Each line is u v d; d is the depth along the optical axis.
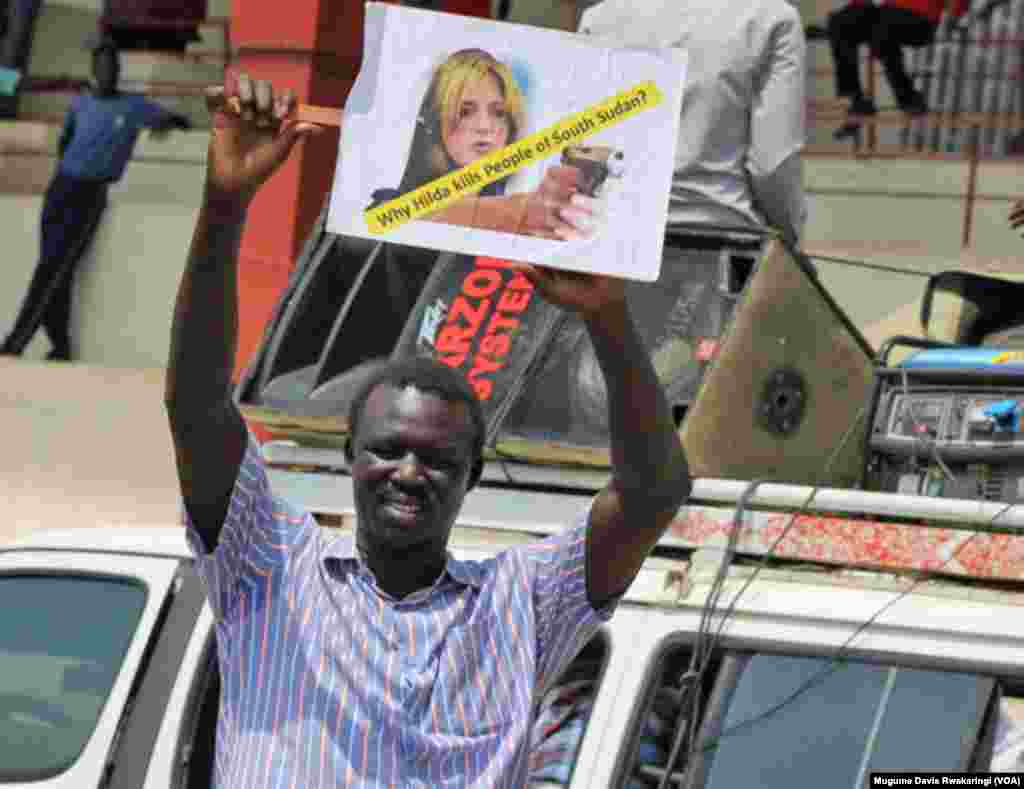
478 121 4.52
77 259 20.44
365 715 4.56
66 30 23.41
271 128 4.51
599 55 4.52
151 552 6.83
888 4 17.06
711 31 8.00
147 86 21.78
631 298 7.20
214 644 6.54
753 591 5.76
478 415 4.77
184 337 4.57
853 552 5.80
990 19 17.70
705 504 6.03
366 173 4.52
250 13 13.06
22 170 21.95
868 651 5.45
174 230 20.45
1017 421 6.45
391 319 7.43
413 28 4.54
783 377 6.99
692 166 8.02
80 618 6.82
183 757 6.43
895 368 6.82
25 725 6.71
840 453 7.19
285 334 7.39
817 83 18.56
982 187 16.95
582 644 4.91
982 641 5.32
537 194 4.51
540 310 7.08
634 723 5.75
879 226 17.00
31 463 15.34
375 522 4.67
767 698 5.56
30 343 20.91
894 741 5.33
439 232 4.51
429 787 4.55
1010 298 7.59
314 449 7.20
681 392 6.96
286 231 12.77
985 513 5.63
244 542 4.75
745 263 7.16
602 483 6.70
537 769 5.89
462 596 4.76
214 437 4.67
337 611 4.67
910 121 16.97
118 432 16.84
